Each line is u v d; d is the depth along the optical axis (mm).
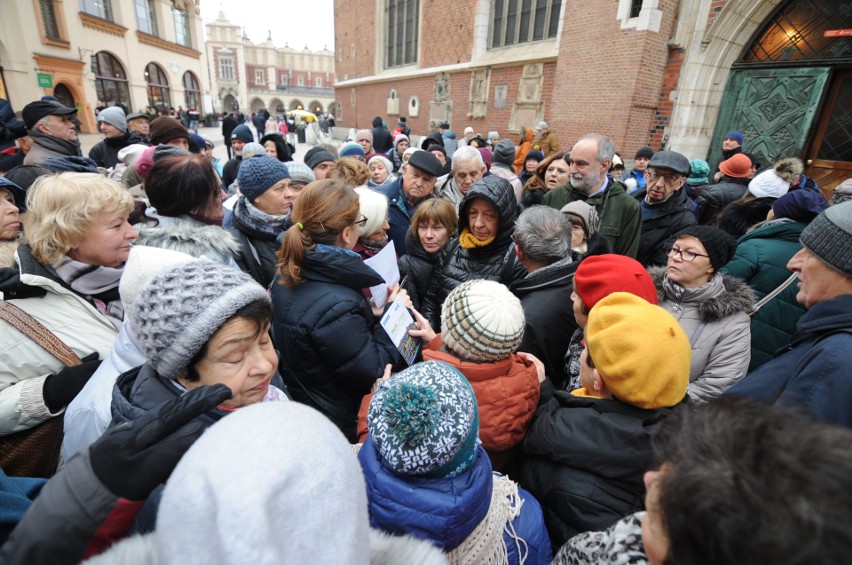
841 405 910
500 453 1186
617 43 6816
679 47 6523
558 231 1662
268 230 1915
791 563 299
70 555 529
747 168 3666
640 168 5230
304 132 20766
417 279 2238
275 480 360
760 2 5609
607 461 917
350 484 408
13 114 3738
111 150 4238
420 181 3025
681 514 386
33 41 14633
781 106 5797
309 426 423
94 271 1262
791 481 328
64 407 1106
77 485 533
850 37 5121
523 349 1560
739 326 1529
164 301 777
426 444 752
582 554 709
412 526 773
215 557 334
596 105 7297
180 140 3477
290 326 1295
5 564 509
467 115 11375
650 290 1328
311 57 61688
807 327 1040
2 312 1110
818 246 1046
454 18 11500
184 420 605
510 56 9922
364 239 1981
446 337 1169
